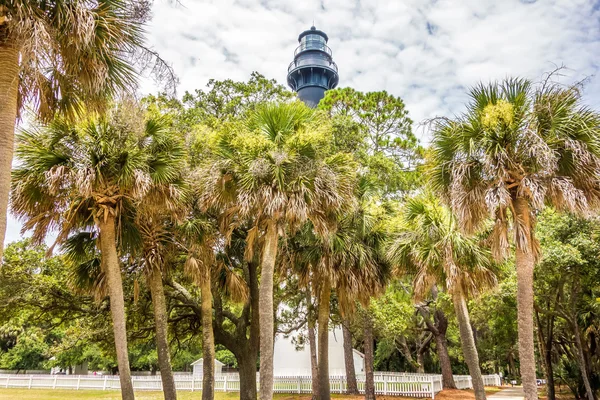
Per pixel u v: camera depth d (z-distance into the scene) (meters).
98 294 11.52
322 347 13.32
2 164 5.20
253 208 10.27
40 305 14.95
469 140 8.83
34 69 5.45
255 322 15.84
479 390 11.11
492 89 9.09
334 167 10.78
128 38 6.59
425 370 37.28
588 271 14.98
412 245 12.12
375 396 20.53
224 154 10.70
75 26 5.64
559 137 8.27
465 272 11.40
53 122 9.14
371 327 19.81
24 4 5.34
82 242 11.39
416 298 12.03
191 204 12.30
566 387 25.48
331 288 14.33
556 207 8.62
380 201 15.92
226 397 23.27
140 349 39.75
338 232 13.10
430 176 9.88
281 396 23.14
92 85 6.48
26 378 31.22
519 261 8.39
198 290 17.45
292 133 10.62
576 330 16.52
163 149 10.54
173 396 10.96
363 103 21.11
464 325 11.56
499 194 8.14
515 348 30.95
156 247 11.53
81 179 8.79
